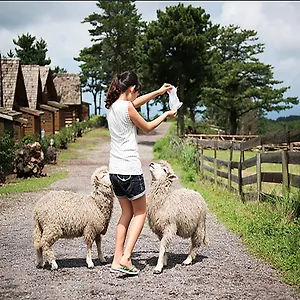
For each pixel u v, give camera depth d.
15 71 32.97
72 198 6.38
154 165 6.54
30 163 19.72
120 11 64.38
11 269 6.44
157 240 8.35
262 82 58.84
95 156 31.30
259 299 5.21
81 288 5.61
